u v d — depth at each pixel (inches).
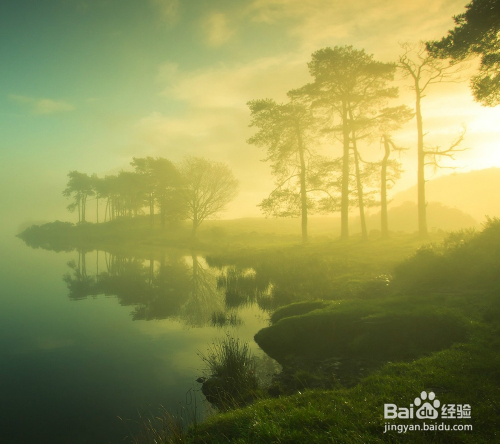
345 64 1254.9
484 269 523.2
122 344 465.4
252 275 910.4
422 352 335.0
